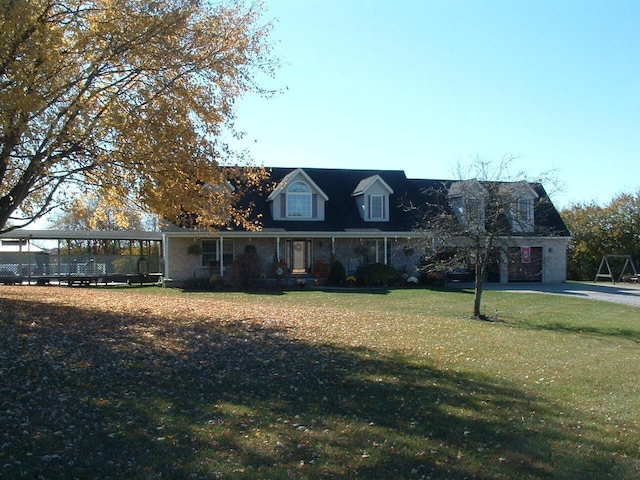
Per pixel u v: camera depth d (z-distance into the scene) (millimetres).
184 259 29469
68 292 22156
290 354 10875
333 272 30156
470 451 6168
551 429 7051
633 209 38938
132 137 12086
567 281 36281
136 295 22453
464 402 8062
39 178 12812
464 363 10867
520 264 33875
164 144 12242
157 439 6059
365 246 32469
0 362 8750
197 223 15195
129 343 10852
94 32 11578
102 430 6258
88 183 13430
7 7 10227
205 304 19109
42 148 11875
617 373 10602
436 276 30203
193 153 12891
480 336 14625
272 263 30891
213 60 12906
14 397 7207
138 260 32469
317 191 31750
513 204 18609
